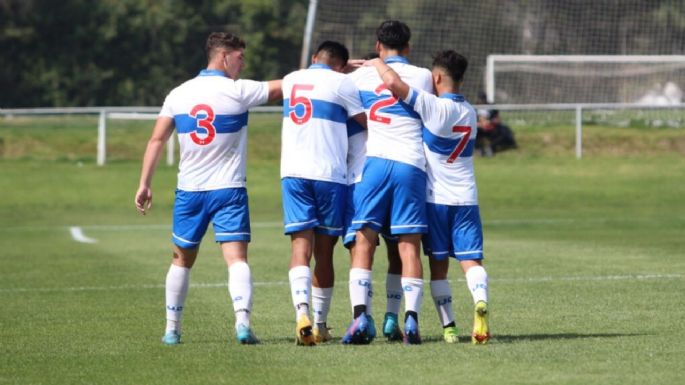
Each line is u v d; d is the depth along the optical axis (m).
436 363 26.31
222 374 25.59
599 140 114.25
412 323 29.23
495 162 108.50
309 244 29.98
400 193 29.62
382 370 25.58
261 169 106.38
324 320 30.88
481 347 28.61
